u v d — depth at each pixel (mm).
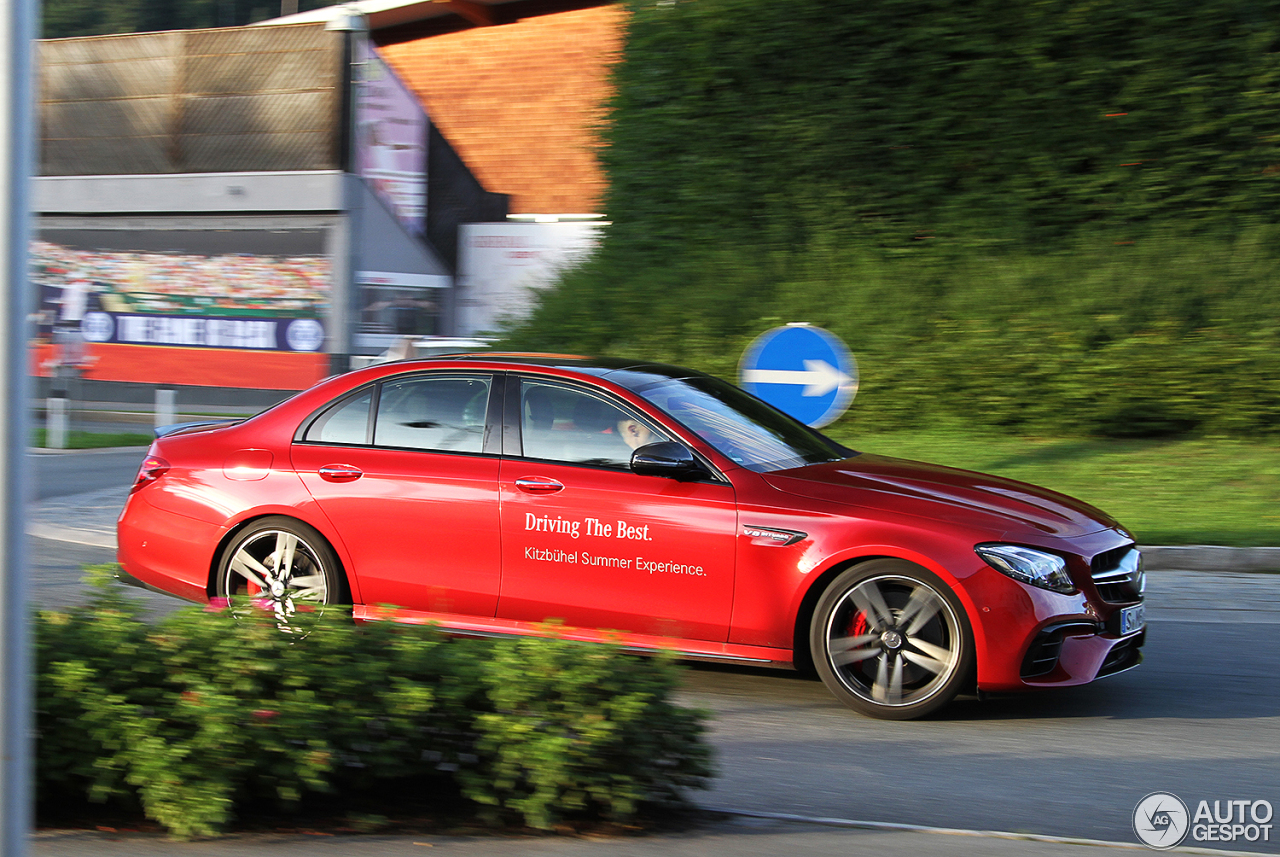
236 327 22062
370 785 3732
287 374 21766
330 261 21469
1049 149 12234
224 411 22141
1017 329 11727
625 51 13852
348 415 6125
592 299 13469
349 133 21484
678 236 13688
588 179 26844
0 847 2152
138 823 3596
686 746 3773
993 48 12141
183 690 3695
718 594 5410
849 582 5266
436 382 6059
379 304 22266
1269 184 11711
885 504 5328
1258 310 11281
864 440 11820
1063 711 5434
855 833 3715
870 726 5164
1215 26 11609
